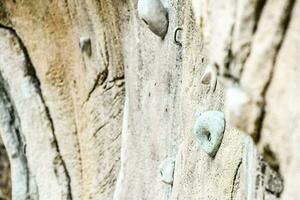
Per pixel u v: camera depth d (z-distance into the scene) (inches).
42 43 165.8
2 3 167.3
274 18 73.1
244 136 102.3
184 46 121.8
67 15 157.3
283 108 73.7
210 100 115.2
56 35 162.6
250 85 76.4
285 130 74.2
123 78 152.6
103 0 146.1
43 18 162.7
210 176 114.2
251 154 99.0
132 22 141.1
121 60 150.3
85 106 162.9
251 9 74.5
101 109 158.6
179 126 126.3
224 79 80.7
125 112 151.7
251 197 98.8
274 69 74.4
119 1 142.6
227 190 110.0
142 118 140.7
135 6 138.2
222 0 77.7
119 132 156.9
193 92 119.4
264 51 74.5
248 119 77.9
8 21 169.0
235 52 77.0
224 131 111.3
